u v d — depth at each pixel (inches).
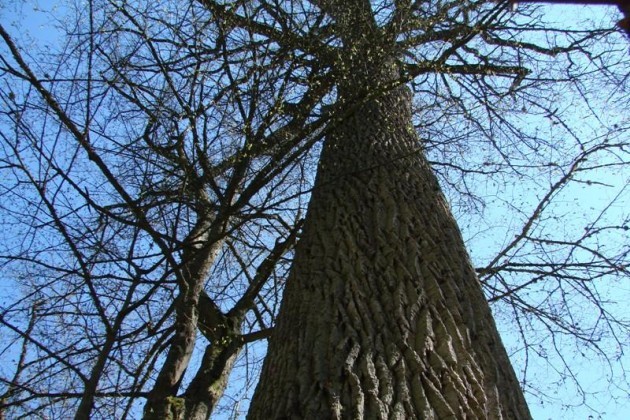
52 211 117.0
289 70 153.9
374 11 180.9
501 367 100.0
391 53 180.1
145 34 139.8
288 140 153.9
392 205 134.7
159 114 142.9
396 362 93.2
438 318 103.0
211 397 149.1
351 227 129.2
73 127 123.4
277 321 115.5
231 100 145.6
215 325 166.4
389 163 149.3
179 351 147.9
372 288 110.3
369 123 170.2
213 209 147.9
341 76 169.6
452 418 84.7
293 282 121.9
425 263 116.6
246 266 199.8
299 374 93.4
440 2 186.5
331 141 168.1
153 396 139.2
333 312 105.3
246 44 154.2
